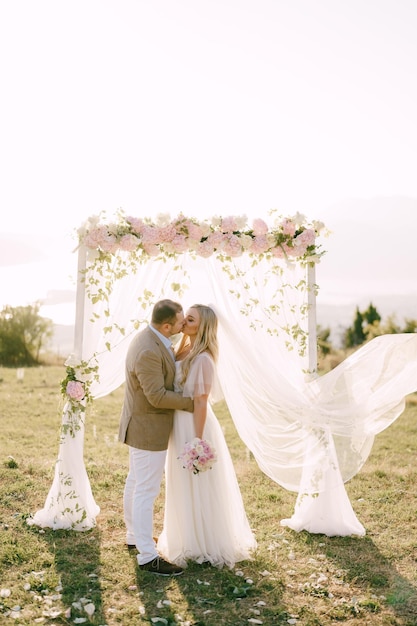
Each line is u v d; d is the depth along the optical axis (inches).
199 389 179.0
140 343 181.2
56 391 552.1
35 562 183.0
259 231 212.8
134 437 183.0
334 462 213.9
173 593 164.9
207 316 186.1
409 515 240.4
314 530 215.6
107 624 146.6
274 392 209.5
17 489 257.6
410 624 151.3
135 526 181.3
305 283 222.4
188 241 206.5
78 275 211.5
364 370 210.1
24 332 738.2
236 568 183.0
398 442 396.2
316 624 150.1
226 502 189.0
